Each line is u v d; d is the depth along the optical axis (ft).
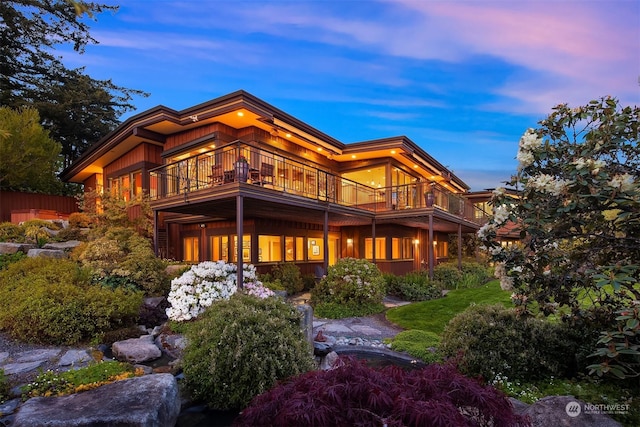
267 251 42.47
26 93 66.74
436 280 43.68
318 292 34.81
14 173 48.88
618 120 10.88
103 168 57.52
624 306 11.75
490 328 16.14
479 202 79.97
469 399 7.22
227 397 13.60
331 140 49.08
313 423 6.27
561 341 15.19
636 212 9.50
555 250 11.66
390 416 6.19
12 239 37.04
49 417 10.34
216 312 15.99
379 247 52.65
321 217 43.14
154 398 11.41
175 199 32.45
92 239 38.14
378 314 31.83
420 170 63.36
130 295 25.29
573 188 10.09
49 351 18.53
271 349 14.29
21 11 58.54
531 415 10.28
